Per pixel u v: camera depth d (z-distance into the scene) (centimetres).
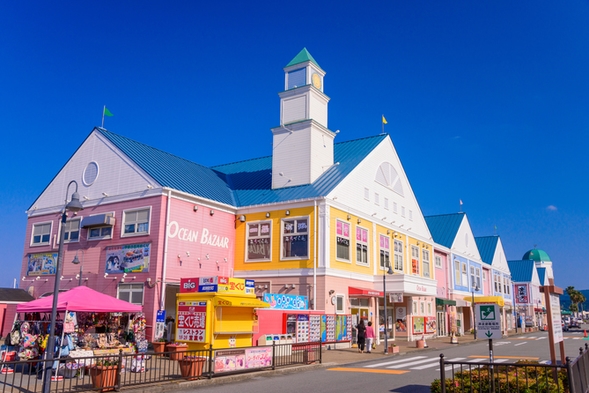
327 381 1548
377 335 3119
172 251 2598
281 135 3228
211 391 1363
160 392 1349
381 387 1420
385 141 3616
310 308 2652
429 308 3959
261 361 1778
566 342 3647
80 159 3067
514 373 1173
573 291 13562
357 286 2955
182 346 1939
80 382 1502
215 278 1975
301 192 2959
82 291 1834
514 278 7650
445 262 4741
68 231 2975
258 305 2023
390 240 3497
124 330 2158
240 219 3006
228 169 3869
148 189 2670
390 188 3612
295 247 2788
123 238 2698
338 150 3584
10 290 2994
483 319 1268
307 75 3241
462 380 1044
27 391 1324
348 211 2977
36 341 1745
